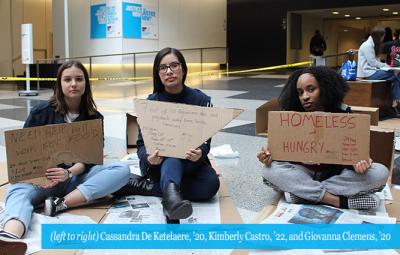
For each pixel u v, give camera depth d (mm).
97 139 2955
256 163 4105
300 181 2852
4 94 11430
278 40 21344
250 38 22047
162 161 2912
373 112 4414
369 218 2652
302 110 3098
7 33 17562
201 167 3062
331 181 2848
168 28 15539
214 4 17500
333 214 2693
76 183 2939
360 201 2770
